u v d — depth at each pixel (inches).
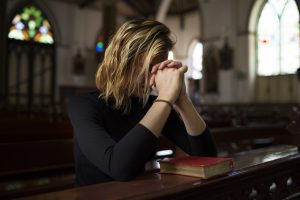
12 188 107.6
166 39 53.9
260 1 679.7
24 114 383.9
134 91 56.8
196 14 888.3
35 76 810.2
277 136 201.2
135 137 44.9
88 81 874.1
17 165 104.7
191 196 43.0
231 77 717.3
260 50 693.3
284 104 628.7
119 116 56.9
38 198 37.7
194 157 53.3
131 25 54.8
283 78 655.1
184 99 58.0
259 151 76.9
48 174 122.4
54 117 246.4
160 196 38.9
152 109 48.1
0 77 418.0
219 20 748.6
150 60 52.1
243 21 701.3
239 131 183.6
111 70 55.6
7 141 123.0
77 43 857.5
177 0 906.7
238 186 51.9
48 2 817.5
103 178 51.9
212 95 758.5
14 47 784.3
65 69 843.4
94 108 54.0
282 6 653.3
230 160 50.1
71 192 40.0
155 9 864.3
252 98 693.9
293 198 67.7
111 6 629.9
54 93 827.4
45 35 824.9
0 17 415.8
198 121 59.5
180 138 64.7
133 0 856.9
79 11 864.3
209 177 46.0
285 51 651.5
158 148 137.2
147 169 73.2
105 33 619.5
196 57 896.9
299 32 629.6
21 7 789.2
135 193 39.0
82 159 53.6
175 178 46.8
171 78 49.9
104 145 46.8
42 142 112.0
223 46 734.5
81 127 50.4
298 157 67.2
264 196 59.5
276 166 59.9
